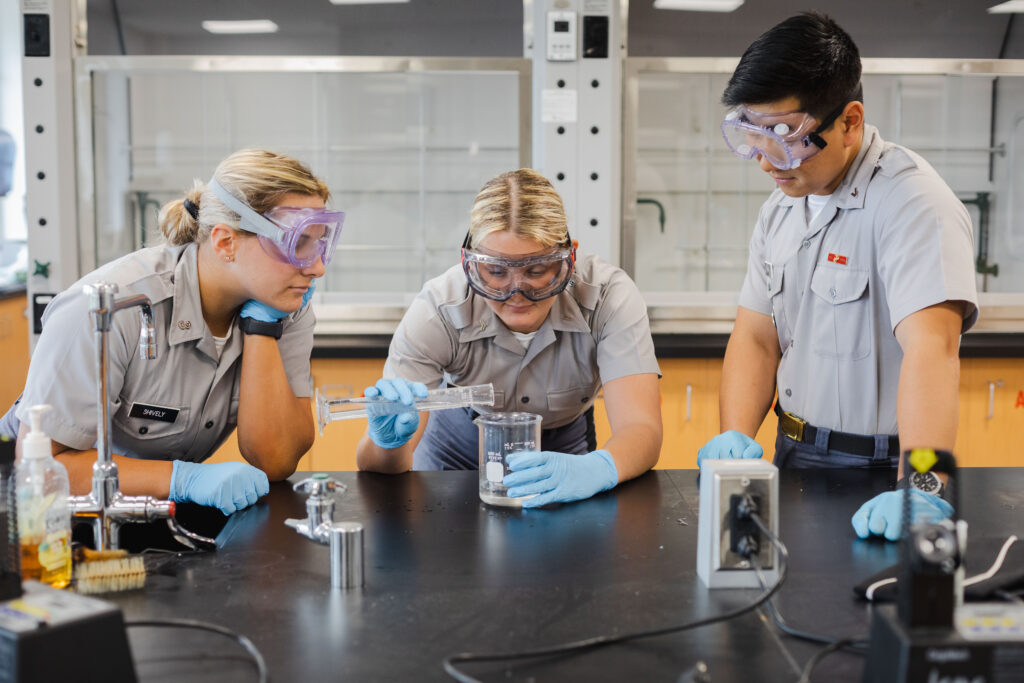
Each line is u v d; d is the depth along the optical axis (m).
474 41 4.17
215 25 4.12
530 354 1.82
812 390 1.82
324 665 0.92
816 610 1.06
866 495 1.55
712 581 1.14
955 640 0.76
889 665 0.80
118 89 4.27
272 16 4.12
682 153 4.48
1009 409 3.23
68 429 1.52
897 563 1.22
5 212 4.96
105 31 4.04
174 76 4.44
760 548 1.13
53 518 1.12
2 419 1.72
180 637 0.99
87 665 0.81
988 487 1.58
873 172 1.67
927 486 1.41
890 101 4.27
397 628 1.02
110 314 1.22
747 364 1.95
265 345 1.69
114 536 1.27
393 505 1.52
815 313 1.79
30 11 3.03
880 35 4.12
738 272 4.60
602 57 3.07
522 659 0.94
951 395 1.47
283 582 1.16
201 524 1.56
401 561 1.24
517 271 1.54
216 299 1.65
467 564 1.23
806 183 1.63
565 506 1.50
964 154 4.25
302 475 1.77
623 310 1.80
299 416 1.75
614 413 1.76
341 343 3.16
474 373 1.87
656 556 1.26
